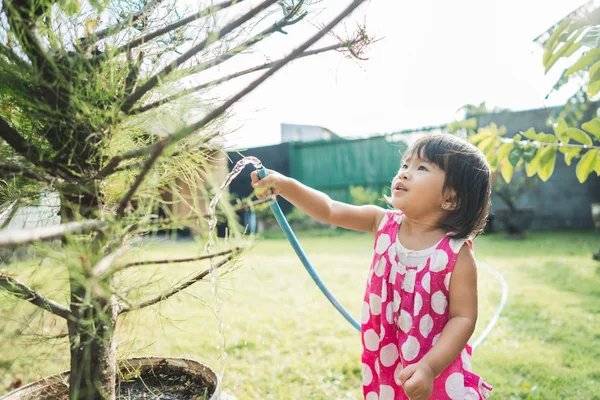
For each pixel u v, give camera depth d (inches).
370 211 58.1
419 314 45.9
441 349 42.2
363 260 204.4
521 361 84.3
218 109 26.0
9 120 32.5
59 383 39.0
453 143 49.2
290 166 382.6
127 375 41.3
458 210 47.9
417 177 48.1
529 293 133.8
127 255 26.4
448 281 45.7
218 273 42.3
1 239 16.7
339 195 371.6
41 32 29.4
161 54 35.4
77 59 30.1
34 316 32.4
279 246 260.7
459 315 44.9
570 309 116.2
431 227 49.1
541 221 313.4
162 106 35.1
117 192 35.9
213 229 29.5
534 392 72.2
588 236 261.0
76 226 21.5
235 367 84.2
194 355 89.7
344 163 368.5
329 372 81.3
